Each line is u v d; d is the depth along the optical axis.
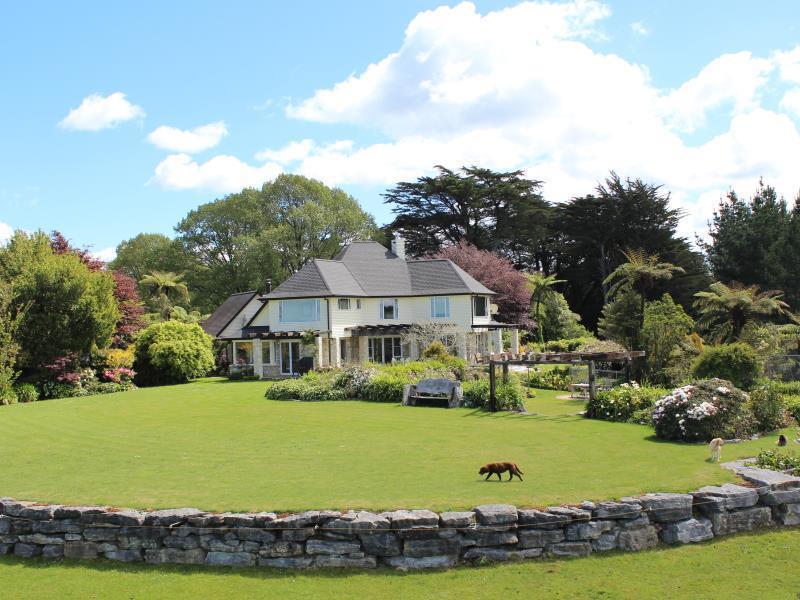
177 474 12.28
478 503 9.53
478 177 58.53
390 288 44.31
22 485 11.66
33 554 9.72
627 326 32.41
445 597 8.02
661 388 21.98
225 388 32.56
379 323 43.75
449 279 44.00
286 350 41.53
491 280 51.06
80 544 9.55
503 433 16.72
